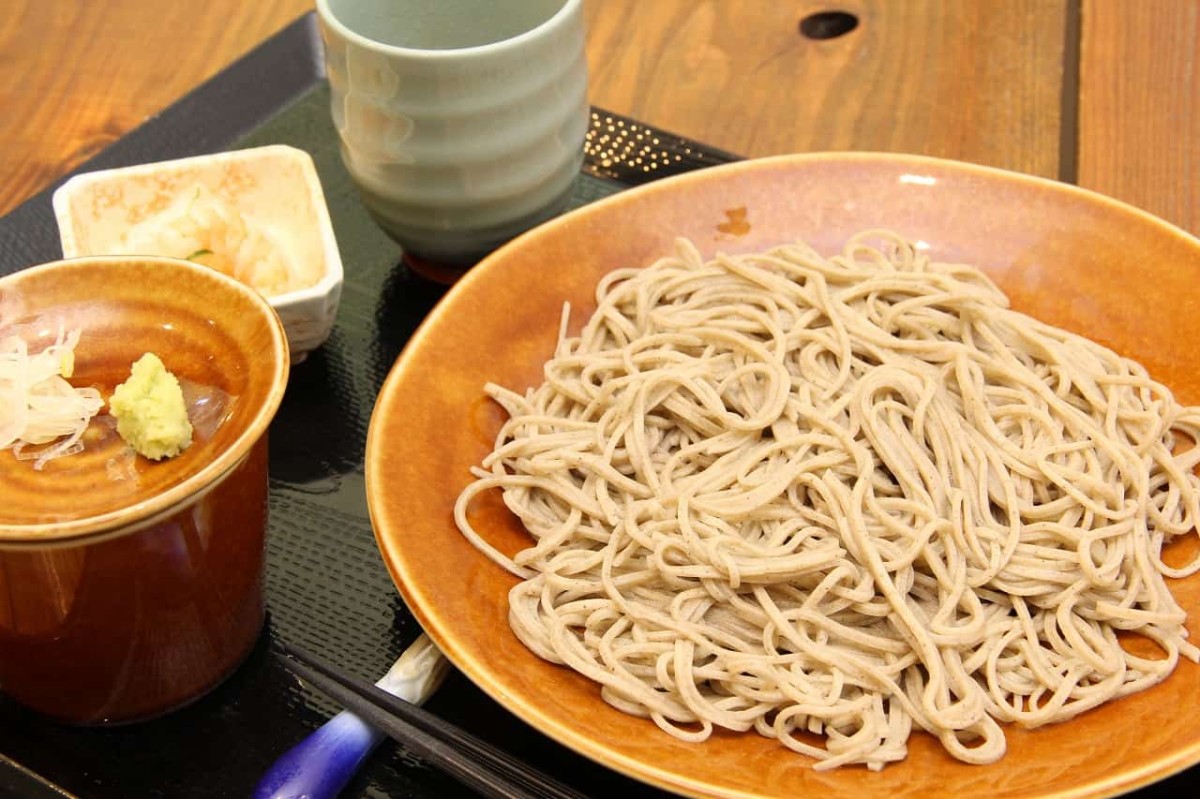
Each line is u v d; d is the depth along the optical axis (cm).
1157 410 58
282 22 82
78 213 63
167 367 54
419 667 53
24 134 75
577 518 57
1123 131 73
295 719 54
